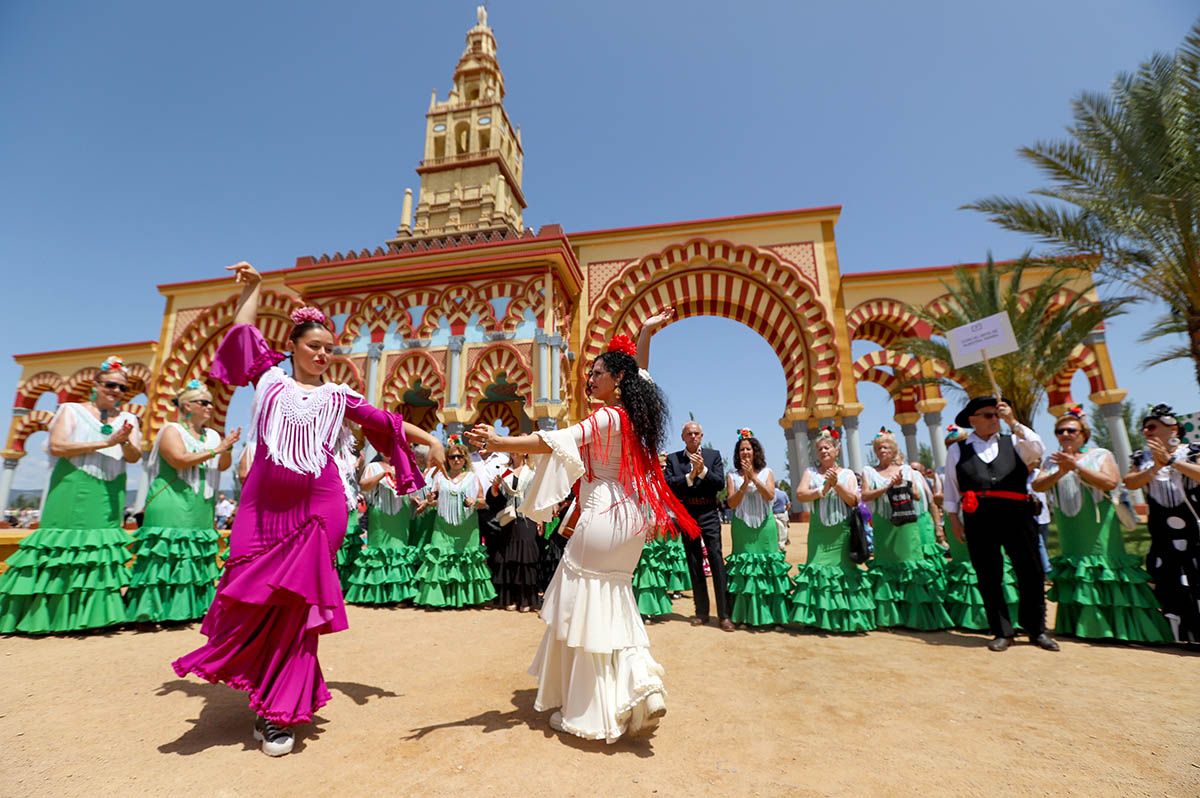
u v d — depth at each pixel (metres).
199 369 15.27
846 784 2.05
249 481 2.58
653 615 5.73
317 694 2.48
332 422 2.69
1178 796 1.95
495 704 2.93
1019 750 2.35
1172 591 4.18
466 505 6.16
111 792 1.95
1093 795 1.96
